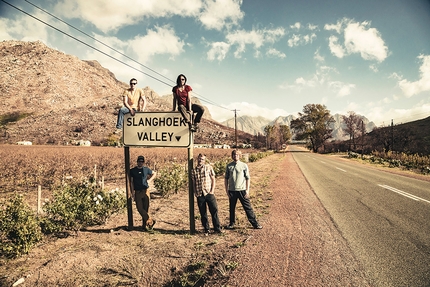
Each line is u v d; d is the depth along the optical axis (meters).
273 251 4.61
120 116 6.40
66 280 4.08
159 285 3.98
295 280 3.58
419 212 7.00
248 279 3.68
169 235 5.98
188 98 6.03
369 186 11.62
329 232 5.52
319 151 82.12
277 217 6.87
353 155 43.47
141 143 6.33
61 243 5.71
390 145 54.84
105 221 7.00
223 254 4.63
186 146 6.07
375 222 6.14
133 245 5.37
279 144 116.19
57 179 15.30
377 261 4.10
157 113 6.24
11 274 4.32
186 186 13.31
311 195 9.70
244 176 6.12
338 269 3.86
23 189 14.15
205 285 3.71
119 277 4.18
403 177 15.22
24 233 4.95
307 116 79.25
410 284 3.42
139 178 6.31
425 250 4.48
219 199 9.97
